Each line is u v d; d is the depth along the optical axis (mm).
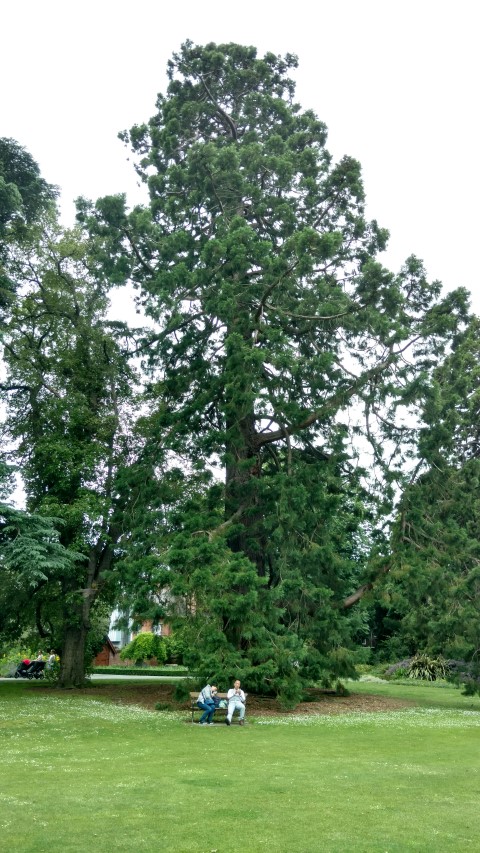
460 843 7488
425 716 21000
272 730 16906
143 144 29891
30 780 10336
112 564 27438
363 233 26891
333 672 24719
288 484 23469
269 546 24156
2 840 7305
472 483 25703
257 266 26562
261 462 26766
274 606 21656
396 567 24469
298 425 24750
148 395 27766
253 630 20203
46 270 27531
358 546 40281
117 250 26375
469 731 17641
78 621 26891
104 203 25156
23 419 28562
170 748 13688
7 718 17453
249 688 23984
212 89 29797
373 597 25359
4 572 24578
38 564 20594
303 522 23953
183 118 28469
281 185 26797
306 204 27281
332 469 25500
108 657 51469
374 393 24219
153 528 23969
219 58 28844
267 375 24766
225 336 25312
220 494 23359
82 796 9320
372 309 23688
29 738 14602
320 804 9141
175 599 20719
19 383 28016
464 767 12328
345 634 23969
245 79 29578
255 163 26359
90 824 7965
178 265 23688
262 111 29562
